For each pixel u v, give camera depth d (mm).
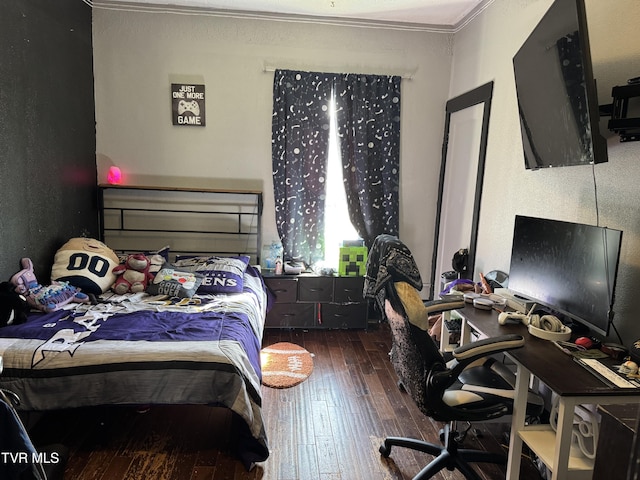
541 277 2074
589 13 2033
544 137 2076
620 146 1835
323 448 2111
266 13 3566
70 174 3197
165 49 3561
